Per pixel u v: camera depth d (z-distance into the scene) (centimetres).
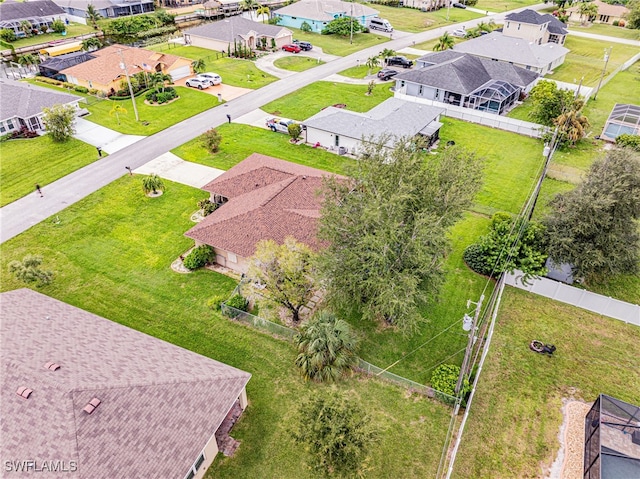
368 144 3111
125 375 1992
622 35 10325
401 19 10962
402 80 6216
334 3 9994
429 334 2788
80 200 3956
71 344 2164
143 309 2903
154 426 1856
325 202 2700
